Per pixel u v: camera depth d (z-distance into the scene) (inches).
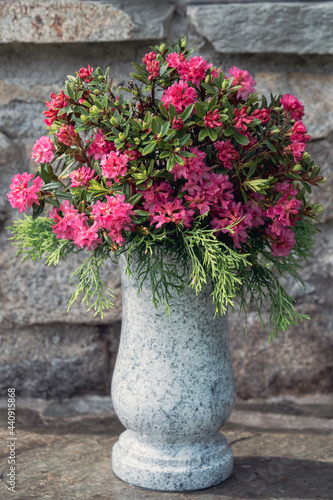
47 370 89.6
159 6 80.6
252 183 53.6
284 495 62.4
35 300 87.1
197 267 53.5
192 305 60.4
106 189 53.6
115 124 53.0
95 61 83.2
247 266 61.2
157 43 81.7
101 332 89.4
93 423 82.4
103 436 77.7
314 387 89.4
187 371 60.9
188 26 81.7
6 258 86.2
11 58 83.4
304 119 82.7
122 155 52.4
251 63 82.7
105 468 68.3
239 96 56.5
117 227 52.0
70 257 85.8
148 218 53.8
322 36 79.4
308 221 66.3
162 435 61.9
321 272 86.7
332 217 84.3
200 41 81.9
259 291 60.9
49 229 62.6
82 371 89.7
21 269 86.4
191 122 52.4
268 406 87.7
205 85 53.4
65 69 83.6
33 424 81.5
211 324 61.9
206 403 61.1
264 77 82.7
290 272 63.6
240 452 73.2
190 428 61.3
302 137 54.5
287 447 74.5
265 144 56.6
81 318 87.3
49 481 65.0
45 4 79.4
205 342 61.7
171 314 60.2
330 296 87.4
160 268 56.1
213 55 82.4
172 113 52.4
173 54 55.4
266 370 88.7
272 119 58.6
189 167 52.6
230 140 55.9
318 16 79.0
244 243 58.5
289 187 56.5
